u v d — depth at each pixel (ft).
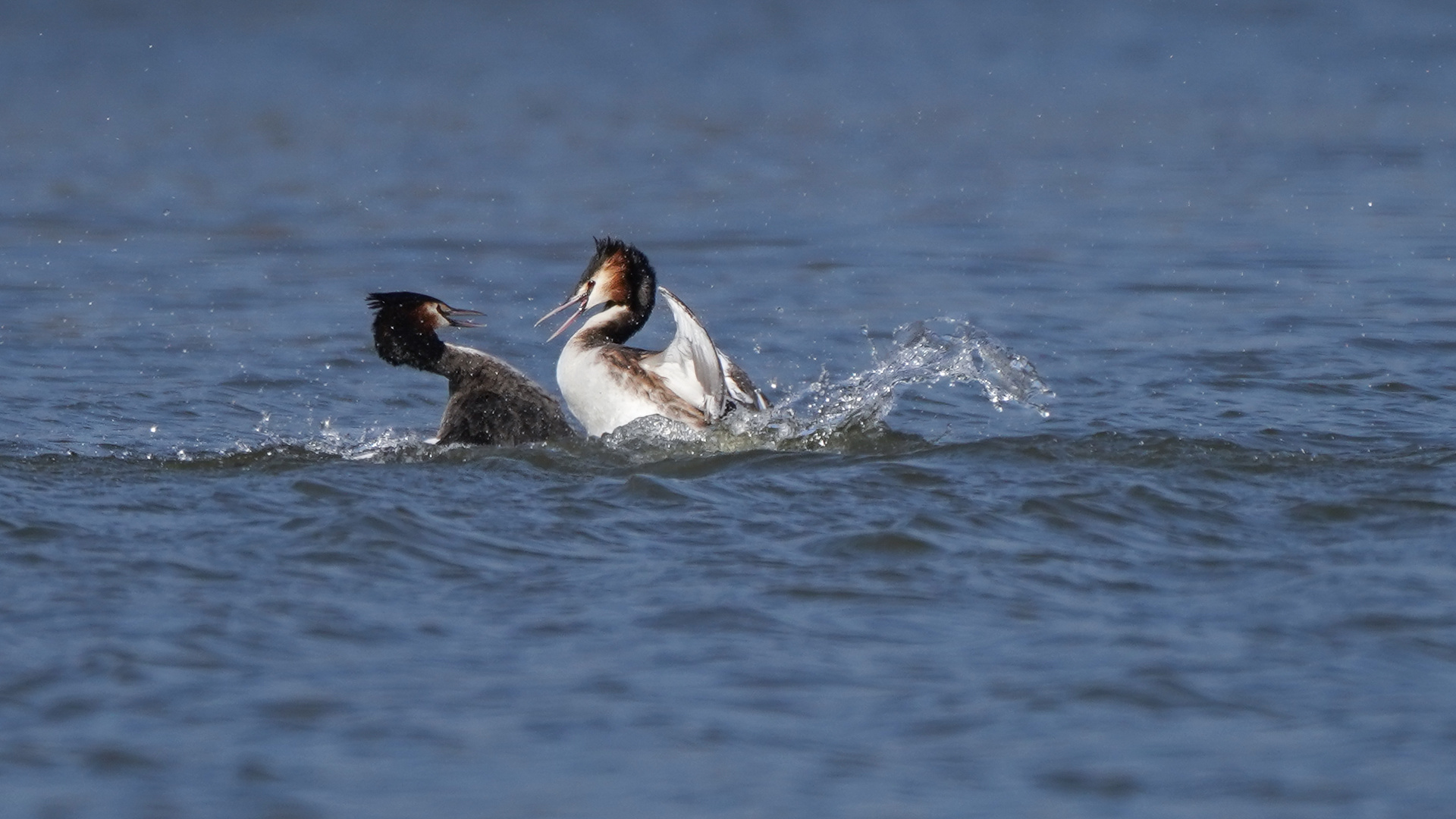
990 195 125.49
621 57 223.30
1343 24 254.06
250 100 179.93
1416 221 109.09
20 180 128.36
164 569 39.60
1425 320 78.79
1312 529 43.11
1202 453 49.78
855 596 38.34
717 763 30.12
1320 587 38.60
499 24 246.27
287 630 35.91
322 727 31.35
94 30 222.89
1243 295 86.84
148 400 63.98
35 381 67.00
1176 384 65.82
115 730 31.04
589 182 131.95
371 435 58.49
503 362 56.75
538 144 153.99
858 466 49.03
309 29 234.99
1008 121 173.06
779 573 39.91
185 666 33.91
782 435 54.03
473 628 36.32
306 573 39.58
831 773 29.78
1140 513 44.24
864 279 93.09
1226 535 42.73
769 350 75.31
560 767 29.89
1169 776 29.63
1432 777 29.35
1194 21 257.55
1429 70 209.05
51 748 30.27
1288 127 164.86
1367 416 58.65
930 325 79.82
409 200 122.42
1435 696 32.60
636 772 29.73
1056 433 55.47
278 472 48.91
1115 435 51.83
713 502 45.73
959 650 35.17
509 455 51.55
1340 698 32.60
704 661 34.50
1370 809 28.32
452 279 93.66
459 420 54.70
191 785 29.07
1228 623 36.45
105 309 83.92
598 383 56.39
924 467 48.62
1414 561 40.24
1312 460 49.29
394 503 44.91
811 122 171.42
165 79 192.44
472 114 174.09
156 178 130.82
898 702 32.63
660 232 109.29
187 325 80.38
